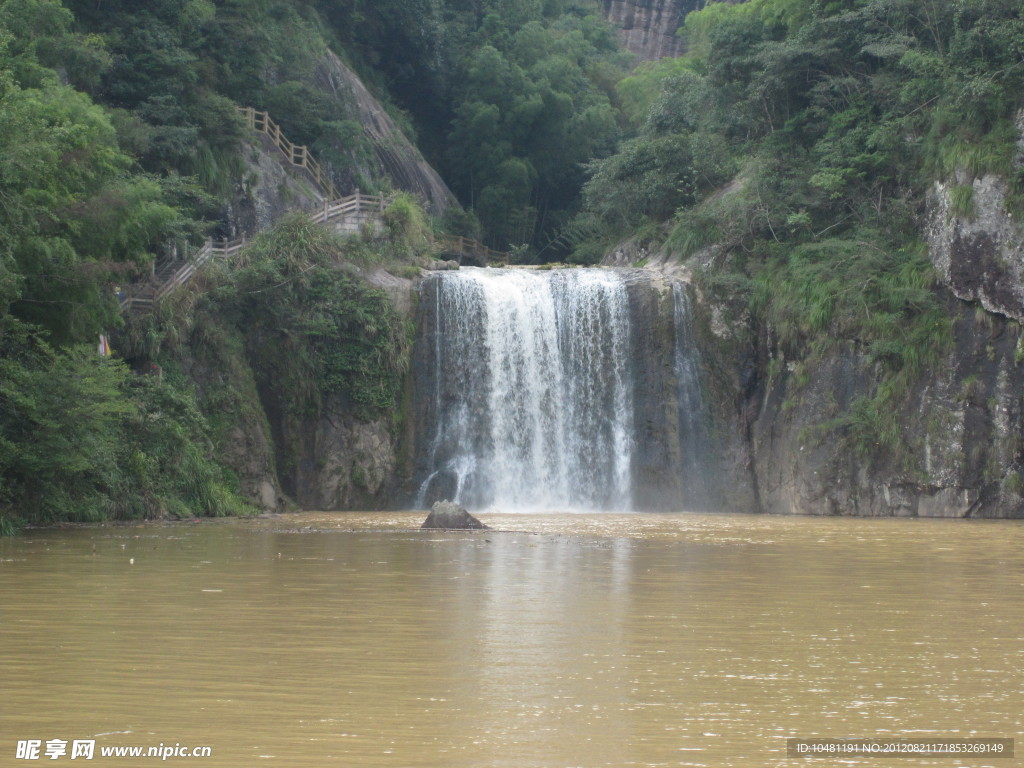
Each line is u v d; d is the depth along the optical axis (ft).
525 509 155.12
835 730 26.03
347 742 24.93
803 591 51.03
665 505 155.02
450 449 154.40
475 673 32.04
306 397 148.25
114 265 99.45
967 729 26.17
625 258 189.67
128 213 105.40
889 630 39.60
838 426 145.59
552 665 33.14
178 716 27.09
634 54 363.76
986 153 142.51
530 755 24.04
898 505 141.90
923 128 154.92
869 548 79.92
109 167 108.06
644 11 387.75
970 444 139.64
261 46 196.95
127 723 26.43
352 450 149.18
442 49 274.98
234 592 49.24
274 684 30.53
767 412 155.33
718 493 154.92
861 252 151.53
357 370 150.30
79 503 98.37
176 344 134.41
